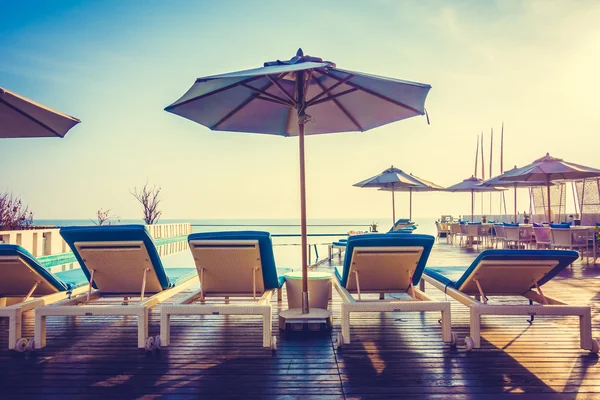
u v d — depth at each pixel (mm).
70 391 2340
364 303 3102
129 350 3092
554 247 9289
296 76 3562
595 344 2969
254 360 2855
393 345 3184
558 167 9102
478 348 3070
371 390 2340
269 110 4527
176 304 3111
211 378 2529
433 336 3426
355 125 4699
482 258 3150
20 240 6367
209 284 3607
